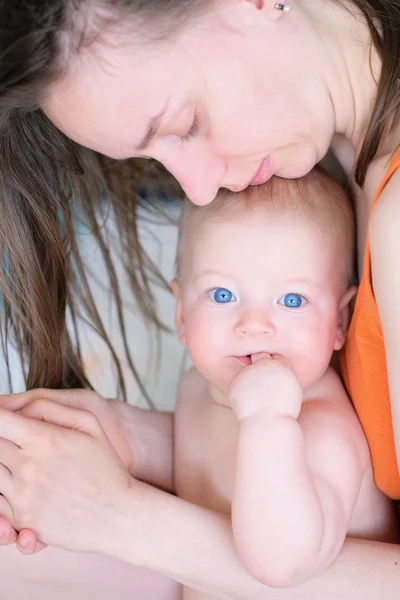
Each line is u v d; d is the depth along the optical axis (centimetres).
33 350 164
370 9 129
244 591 130
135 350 217
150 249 225
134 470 157
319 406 139
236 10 118
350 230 142
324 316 138
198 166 125
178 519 133
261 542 123
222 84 119
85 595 149
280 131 125
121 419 158
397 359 119
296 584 125
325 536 125
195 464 151
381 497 145
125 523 132
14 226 155
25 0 110
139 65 114
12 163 150
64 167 155
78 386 171
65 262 162
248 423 126
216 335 138
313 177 141
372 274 122
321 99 127
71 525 133
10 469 134
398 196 115
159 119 118
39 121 148
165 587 151
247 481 124
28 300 160
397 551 131
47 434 133
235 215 138
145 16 112
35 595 148
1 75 115
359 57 129
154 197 189
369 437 139
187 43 116
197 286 140
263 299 136
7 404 146
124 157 127
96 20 111
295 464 124
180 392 160
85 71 115
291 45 123
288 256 136
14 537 135
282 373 128
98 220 190
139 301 193
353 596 127
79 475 132
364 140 130
